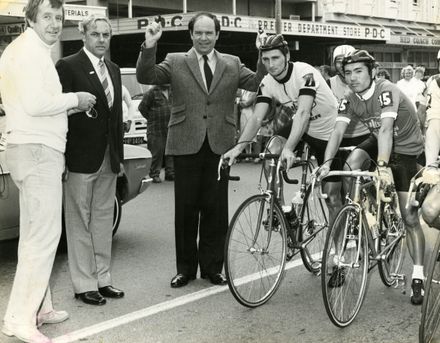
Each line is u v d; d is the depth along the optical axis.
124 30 22.75
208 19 5.75
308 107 5.52
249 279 5.32
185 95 5.82
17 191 6.28
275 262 5.51
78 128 5.30
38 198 4.59
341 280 4.87
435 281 4.49
